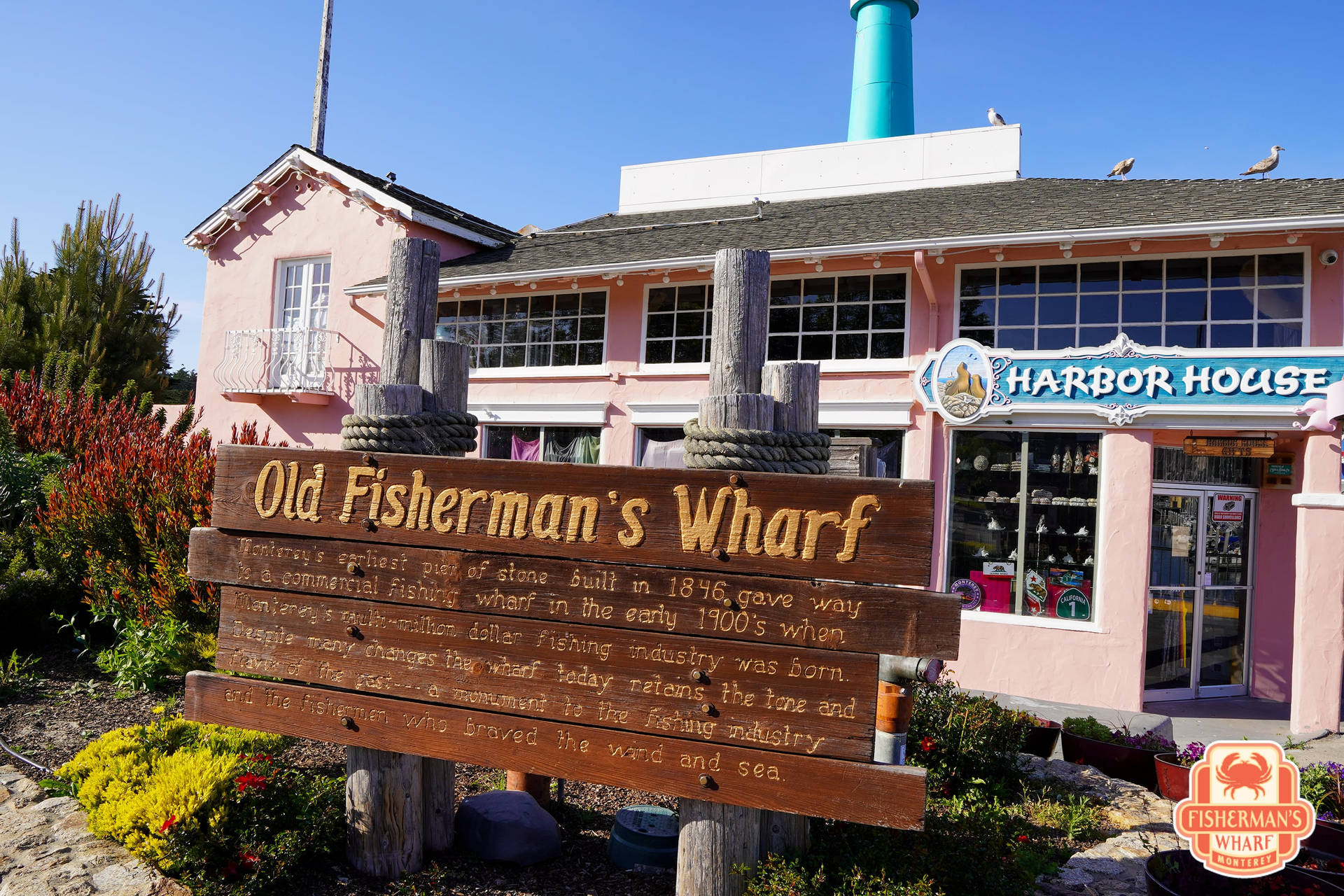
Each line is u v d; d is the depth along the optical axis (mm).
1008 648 8844
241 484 3975
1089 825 5121
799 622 3242
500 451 11875
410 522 3717
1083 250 8828
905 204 11656
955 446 9352
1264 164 10258
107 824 3846
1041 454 9000
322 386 12875
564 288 11391
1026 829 4945
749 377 3631
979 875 3736
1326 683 7773
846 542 3199
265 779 3986
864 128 19766
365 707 3719
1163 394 8383
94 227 16484
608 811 4848
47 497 8438
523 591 3562
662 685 3369
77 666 6688
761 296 3670
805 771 3186
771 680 3250
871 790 3115
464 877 3875
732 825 3408
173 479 7195
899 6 19969
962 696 6121
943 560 9219
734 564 3314
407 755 3883
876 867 3584
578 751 3443
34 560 7641
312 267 13445
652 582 3412
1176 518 9297
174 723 4836
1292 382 7934
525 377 11594
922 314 9562
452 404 4117
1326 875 3887
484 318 12078
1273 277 8328
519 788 4633
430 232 12836
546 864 4086
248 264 13766
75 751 5039
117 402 12852
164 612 6512
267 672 3883
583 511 3498
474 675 3600
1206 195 9312
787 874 3312
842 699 3174
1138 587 8422
